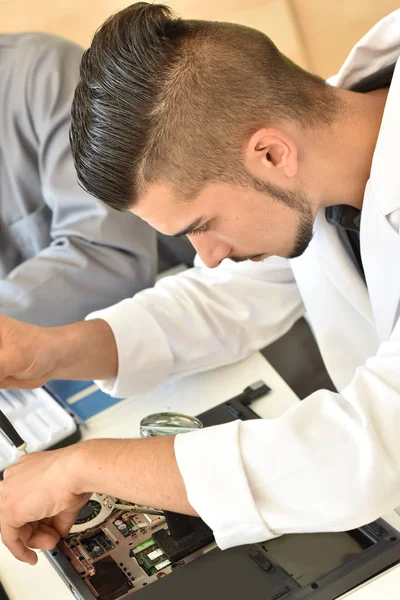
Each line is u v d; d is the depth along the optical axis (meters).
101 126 0.84
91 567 0.86
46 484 0.85
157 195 0.87
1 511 0.87
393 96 0.90
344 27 2.09
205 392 1.15
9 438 0.97
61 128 1.47
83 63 0.86
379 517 0.82
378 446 0.74
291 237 0.94
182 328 1.17
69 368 1.08
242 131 0.85
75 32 2.07
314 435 0.77
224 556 0.84
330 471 0.75
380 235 0.96
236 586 0.80
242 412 1.05
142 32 0.84
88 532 0.91
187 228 0.89
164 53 0.83
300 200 0.93
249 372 1.18
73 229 1.43
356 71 1.02
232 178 0.87
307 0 2.06
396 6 2.08
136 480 0.81
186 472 0.78
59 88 1.48
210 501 0.78
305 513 0.76
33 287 1.36
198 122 0.84
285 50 2.07
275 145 0.87
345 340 1.22
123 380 1.12
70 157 1.47
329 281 1.19
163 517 0.91
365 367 0.81
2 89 1.51
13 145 1.52
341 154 0.94
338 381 1.24
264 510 0.77
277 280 1.28
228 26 0.89
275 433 0.77
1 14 2.05
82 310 1.40
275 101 0.88
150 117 0.83
